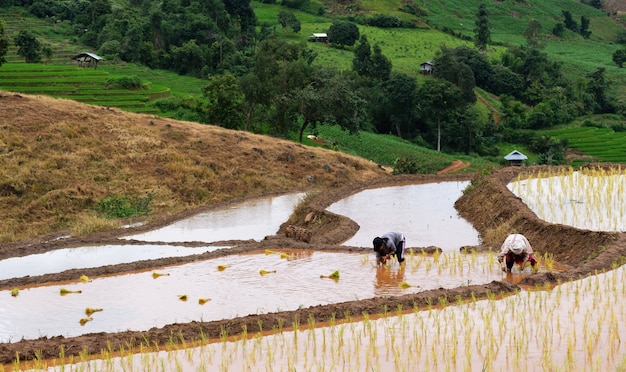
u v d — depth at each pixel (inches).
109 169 1727.4
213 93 2829.7
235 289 764.0
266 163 2014.0
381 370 499.5
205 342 567.8
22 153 1680.6
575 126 4859.7
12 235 1363.2
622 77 6363.2
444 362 508.7
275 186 1913.1
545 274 744.3
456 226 1198.9
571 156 4104.3
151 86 3518.7
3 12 5260.8
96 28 5078.7
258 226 1330.0
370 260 906.1
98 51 4574.3
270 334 594.2
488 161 3693.4
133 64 4448.8
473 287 713.6
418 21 7357.3
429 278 793.6
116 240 1143.6
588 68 6589.6
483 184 1366.9
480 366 498.3
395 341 560.1
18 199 1525.6
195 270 866.1
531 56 5679.1
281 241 1039.6
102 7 5354.3
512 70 5708.7
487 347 527.8
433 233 1138.0
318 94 2719.0
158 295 746.2
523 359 507.5
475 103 4771.2
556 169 1647.4
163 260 914.7
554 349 523.2
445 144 4215.1
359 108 2802.7
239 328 602.9
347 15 7322.8
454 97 4217.5
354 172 2160.4
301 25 6574.8
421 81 5064.0
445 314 629.6
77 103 2036.2
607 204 1135.6
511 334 561.0
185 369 512.4
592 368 482.6
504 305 650.2
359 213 1338.6
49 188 1589.6
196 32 4995.1
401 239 865.5
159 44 4889.3
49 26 5182.1
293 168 2048.5
